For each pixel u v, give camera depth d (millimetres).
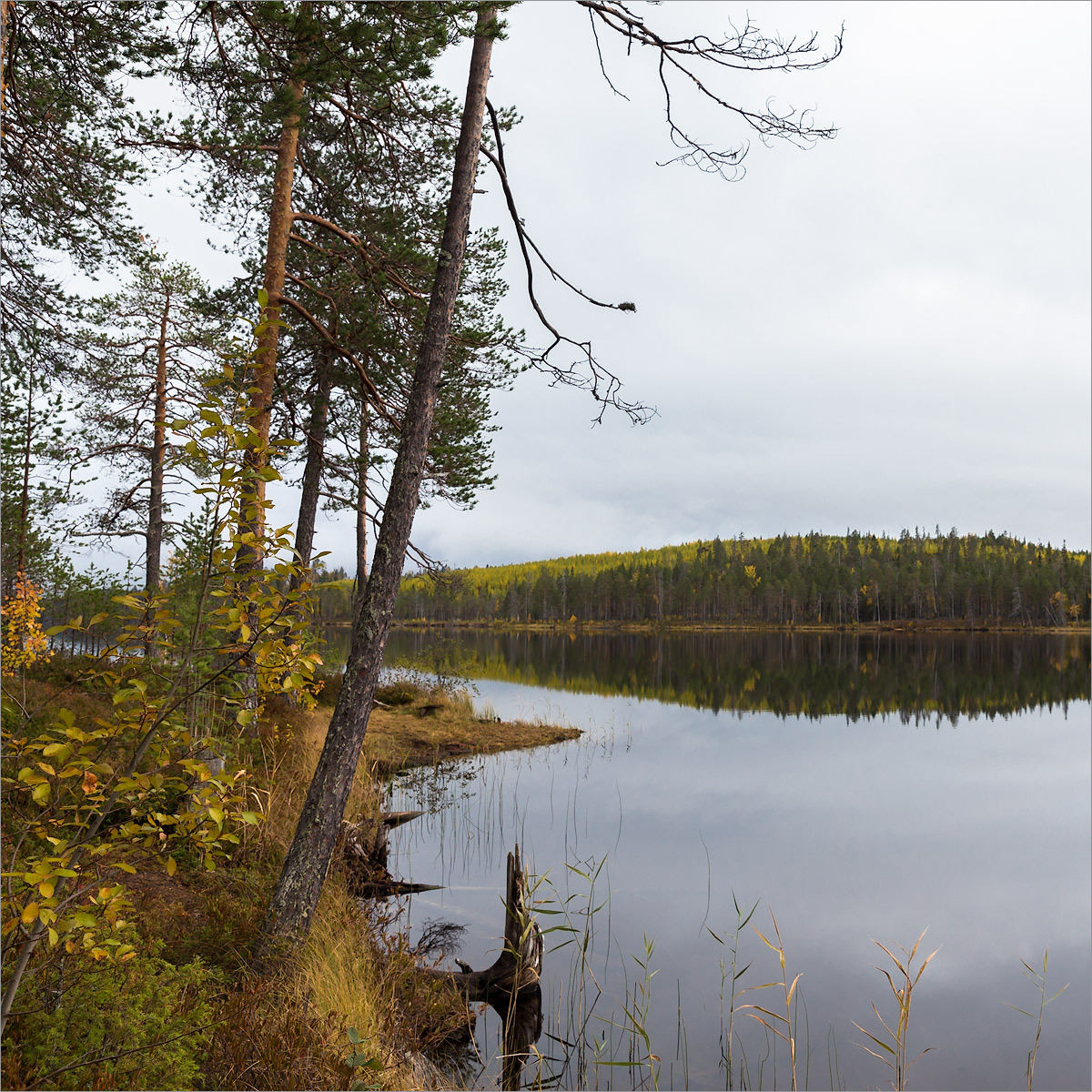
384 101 8047
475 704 22000
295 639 2752
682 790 12500
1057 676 37375
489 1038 4887
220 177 9430
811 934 6789
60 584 12328
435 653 21625
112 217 8164
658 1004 5383
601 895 7543
